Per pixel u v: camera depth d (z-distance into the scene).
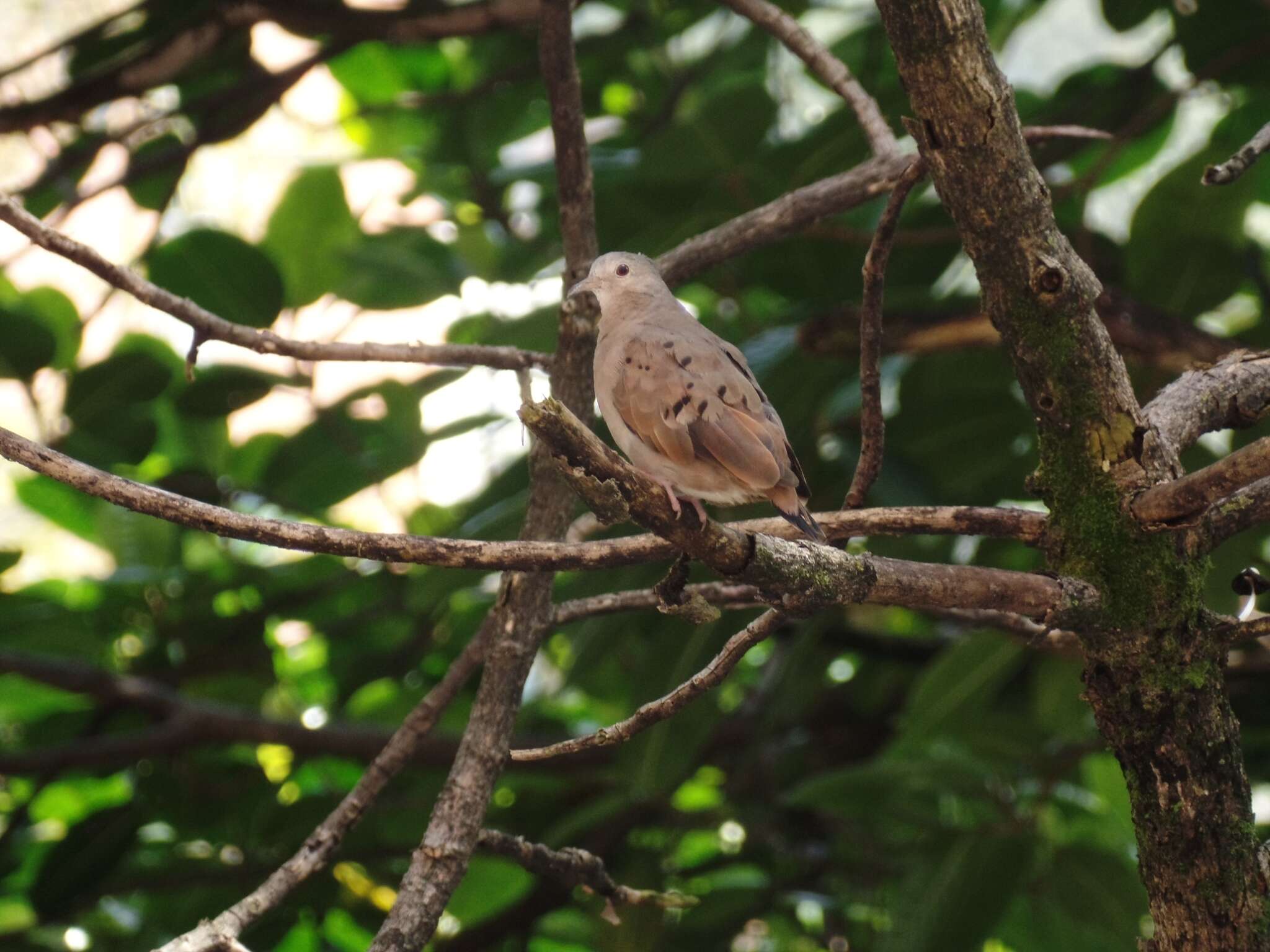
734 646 4.97
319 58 11.50
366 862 12.35
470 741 6.91
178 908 12.00
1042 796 10.06
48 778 11.66
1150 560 5.02
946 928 9.52
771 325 11.00
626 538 4.89
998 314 5.11
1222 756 4.99
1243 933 4.84
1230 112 11.77
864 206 11.03
